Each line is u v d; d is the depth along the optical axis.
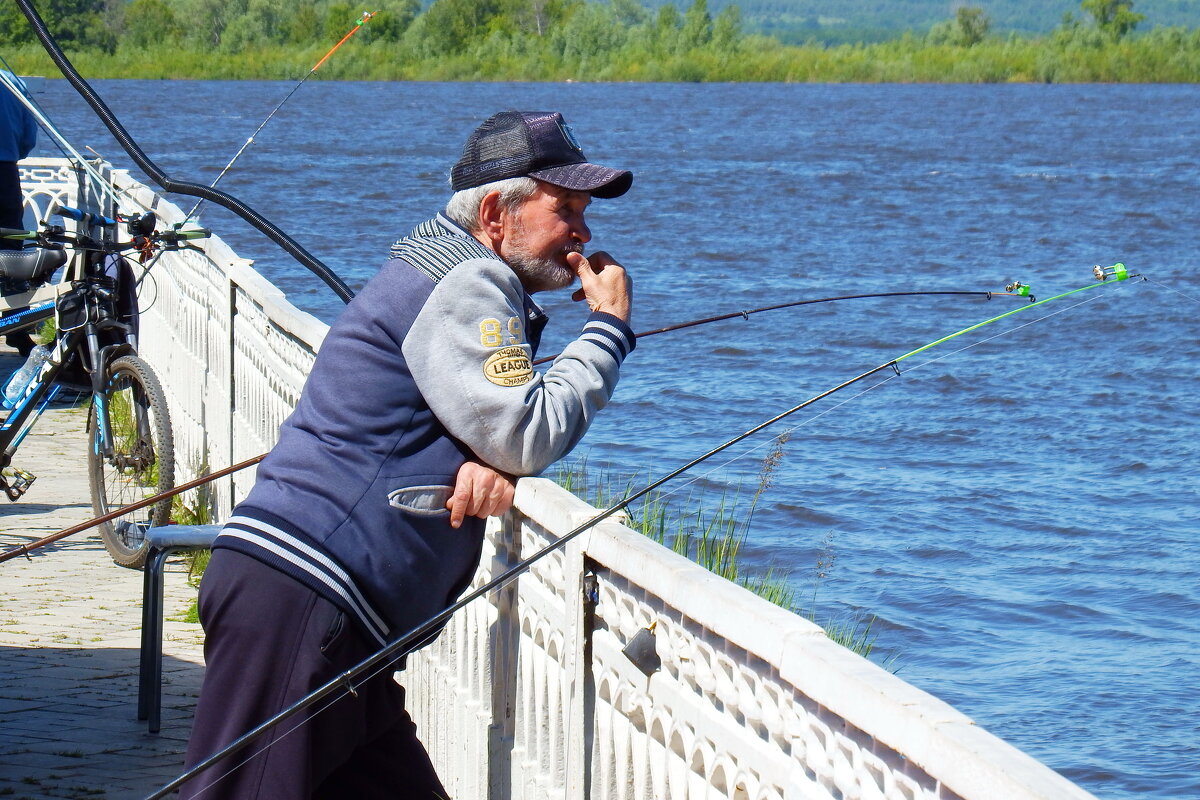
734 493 24.23
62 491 18.56
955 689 16.69
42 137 55.62
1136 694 16.55
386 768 7.39
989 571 21.11
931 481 26.53
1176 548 22.56
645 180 108.06
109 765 10.27
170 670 12.38
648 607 6.36
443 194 91.94
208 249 17.25
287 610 6.52
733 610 5.52
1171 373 38.00
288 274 51.81
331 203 84.44
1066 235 74.56
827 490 25.22
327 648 6.53
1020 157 140.38
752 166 125.50
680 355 39.28
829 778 5.04
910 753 4.45
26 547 8.93
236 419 15.73
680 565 6.04
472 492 6.69
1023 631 18.67
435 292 6.54
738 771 5.68
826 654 4.98
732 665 5.66
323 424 6.66
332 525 6.57
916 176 115.44
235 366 15.81
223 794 6.57
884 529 23.09
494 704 8.31
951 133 180.75
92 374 16.22
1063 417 32.78
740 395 34.16
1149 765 14.62
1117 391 35.72
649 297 51.22
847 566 20.94
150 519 16.09
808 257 64.19
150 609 10.96
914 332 43.69
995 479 26.92
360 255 59.66
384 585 6.64
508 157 6.75
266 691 6.55
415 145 143.50
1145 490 26.42
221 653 6.62
